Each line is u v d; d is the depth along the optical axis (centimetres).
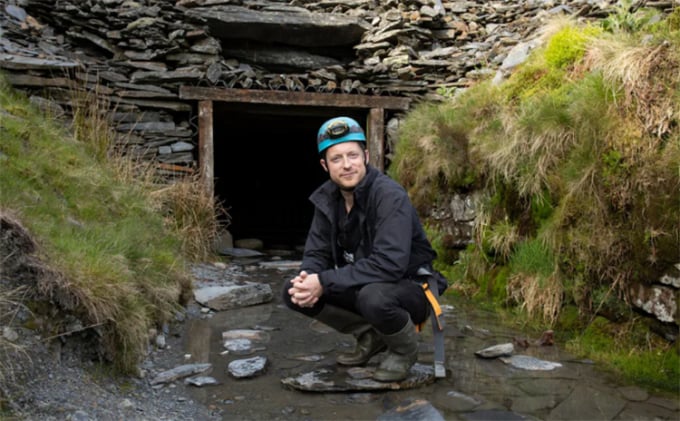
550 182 389
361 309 254
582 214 356
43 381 226
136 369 273
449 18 725
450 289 466
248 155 1124
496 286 430
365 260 251
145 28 627
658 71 335
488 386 268
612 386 268
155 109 638
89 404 224
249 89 659
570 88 433
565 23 544
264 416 236
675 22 387
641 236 312
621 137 337
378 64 684
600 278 338
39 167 383
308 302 254
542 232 384
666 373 278
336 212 272
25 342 234
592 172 346
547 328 361
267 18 665
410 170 587
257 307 429
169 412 237
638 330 313
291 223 1141
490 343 335
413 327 262
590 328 337
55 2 625
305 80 693
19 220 280
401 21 687
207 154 643
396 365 265
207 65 648
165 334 345
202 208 590
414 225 266
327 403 249
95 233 341
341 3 723
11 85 551
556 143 388
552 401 250
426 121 574
